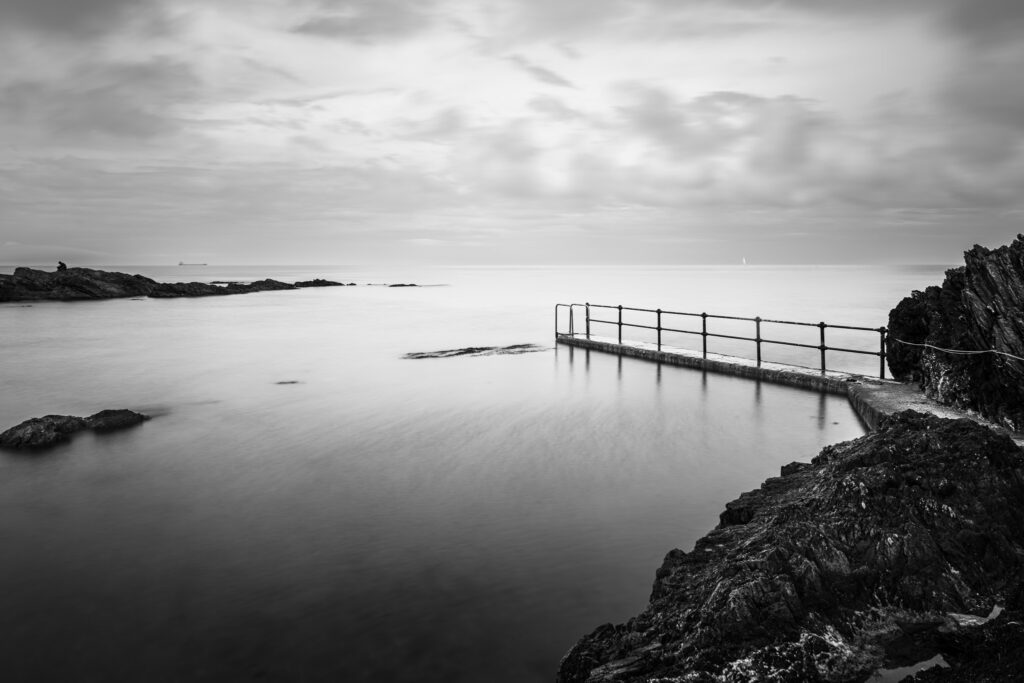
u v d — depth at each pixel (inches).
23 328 1219.9
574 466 379.2
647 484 347.3
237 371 740.0
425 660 197.5
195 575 251.9
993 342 366.0
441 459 395.2
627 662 168.6
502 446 422.6
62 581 249.1
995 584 181.2
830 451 287.7
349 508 317.1
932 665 155.4
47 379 692.7
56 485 354.6
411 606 227.5
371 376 701.3
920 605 174.7
